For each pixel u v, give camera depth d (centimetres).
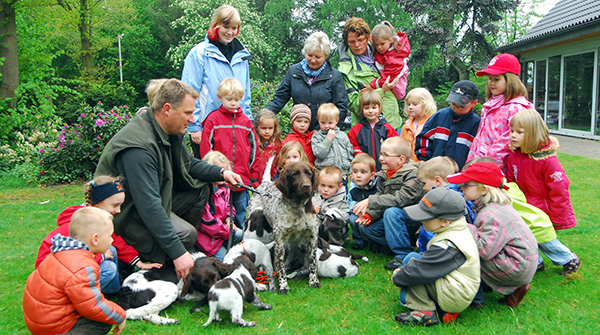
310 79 567
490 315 320
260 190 449
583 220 533
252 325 305
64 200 761
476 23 2298
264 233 423
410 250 427
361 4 3281
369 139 539
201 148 502
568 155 1045
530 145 381
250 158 518
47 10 1994
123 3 2981
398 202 422
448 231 307
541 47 1572
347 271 397
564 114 1542
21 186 912
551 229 380
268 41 3612
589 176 795
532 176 390
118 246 349
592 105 1372
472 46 2230
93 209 272
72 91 1326
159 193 340
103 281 318
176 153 362
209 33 546
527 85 1830
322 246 404
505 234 314
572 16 1428
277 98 593
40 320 250
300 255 419
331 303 345
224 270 338
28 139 1144
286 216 368
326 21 3306
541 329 297
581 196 653
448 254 298
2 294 362
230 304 303
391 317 321
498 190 327
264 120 541
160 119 338
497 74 432
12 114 1157
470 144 476
